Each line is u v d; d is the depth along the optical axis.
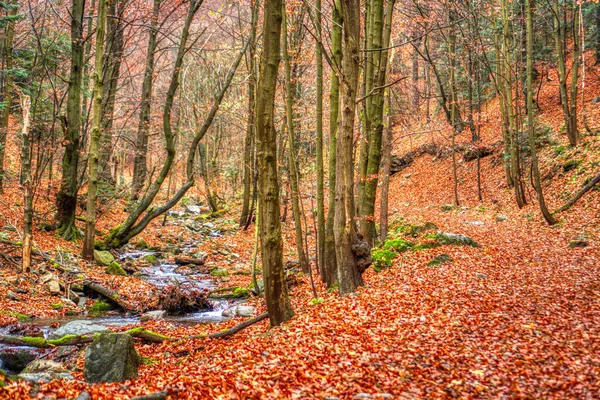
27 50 25.52
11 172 26.22
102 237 21.25
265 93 8.45
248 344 8.17
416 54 34.59
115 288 14.83
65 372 7.58
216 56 26.97
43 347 9.14
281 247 9.23
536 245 15.84
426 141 36.69
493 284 10.84
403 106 38.25
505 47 24.23
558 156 23.67
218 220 31.69
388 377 6.05
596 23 30.11
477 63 31.20
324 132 29.20
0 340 8.98
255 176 28.95
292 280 15.43
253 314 12.84
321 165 13.92
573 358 6.45
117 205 29.72
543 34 32.44
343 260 11.23
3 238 16.05
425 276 12.11
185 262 21.00
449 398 5.45
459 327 7.97
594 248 14.08
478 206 25.64
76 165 19.42
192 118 32.59
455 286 10.79
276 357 6.96
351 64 10.66
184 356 8.93
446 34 30.33
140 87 41.41
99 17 16.62
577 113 25.89
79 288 14.39
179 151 42.84
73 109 19.06
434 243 15.88
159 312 13.10
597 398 5.29
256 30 20.97
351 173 11.09
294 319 9.16
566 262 12.84
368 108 14.34
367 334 7.82
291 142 15.30
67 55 25.83
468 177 30.36
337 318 8.91
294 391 5.57
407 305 9.44
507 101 25.20
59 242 18.00
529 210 21.56
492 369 6.26
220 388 5.70
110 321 12.28
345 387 5.72
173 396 5.49
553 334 7.44
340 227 11.22
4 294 12.52
